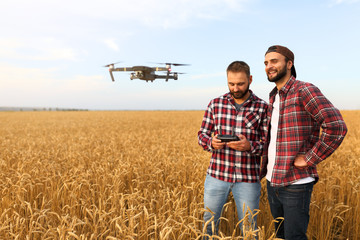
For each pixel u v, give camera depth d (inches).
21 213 134.1
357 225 143.2
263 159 105.4
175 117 1544.0
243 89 105.1
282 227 108.9
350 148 332.8
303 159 91.1
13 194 149.6
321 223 141.3
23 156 265.3
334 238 149.8
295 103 92.6
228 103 116.0
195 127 792.9
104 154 281.4
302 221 94.5
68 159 257.4
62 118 1510.8
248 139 112.1
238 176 109.9
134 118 1454.2
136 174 197.9
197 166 205.0
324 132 85.6
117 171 187.9
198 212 123.6
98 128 799.1
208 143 111.6
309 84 91.0
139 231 106.0
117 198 141.2
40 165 223.3
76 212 140.1
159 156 252.8
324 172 200.2
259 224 150.0
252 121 111.4
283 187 95.2
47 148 358.3
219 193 113.6
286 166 93.4
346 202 175.6
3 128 812.0
